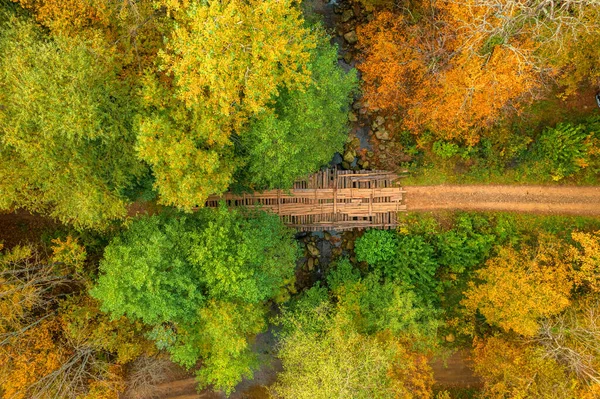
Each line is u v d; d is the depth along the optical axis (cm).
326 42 2241
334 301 2559
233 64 1580
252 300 2019
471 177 2692
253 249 2009
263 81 1630
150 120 1697
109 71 1780
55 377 1992
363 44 2656
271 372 2739
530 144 2619
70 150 1770
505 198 2688
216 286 1970
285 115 2016
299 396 1973
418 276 2564
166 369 2656
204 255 1948
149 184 2155
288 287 2566
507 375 2230
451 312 2686
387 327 2192
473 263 2575
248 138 1958
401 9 2541
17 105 1645
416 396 2430
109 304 1830
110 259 1939
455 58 2278
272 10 1605
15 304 1898
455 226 2681
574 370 2080
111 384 2191
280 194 2639
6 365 1927
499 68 2102
